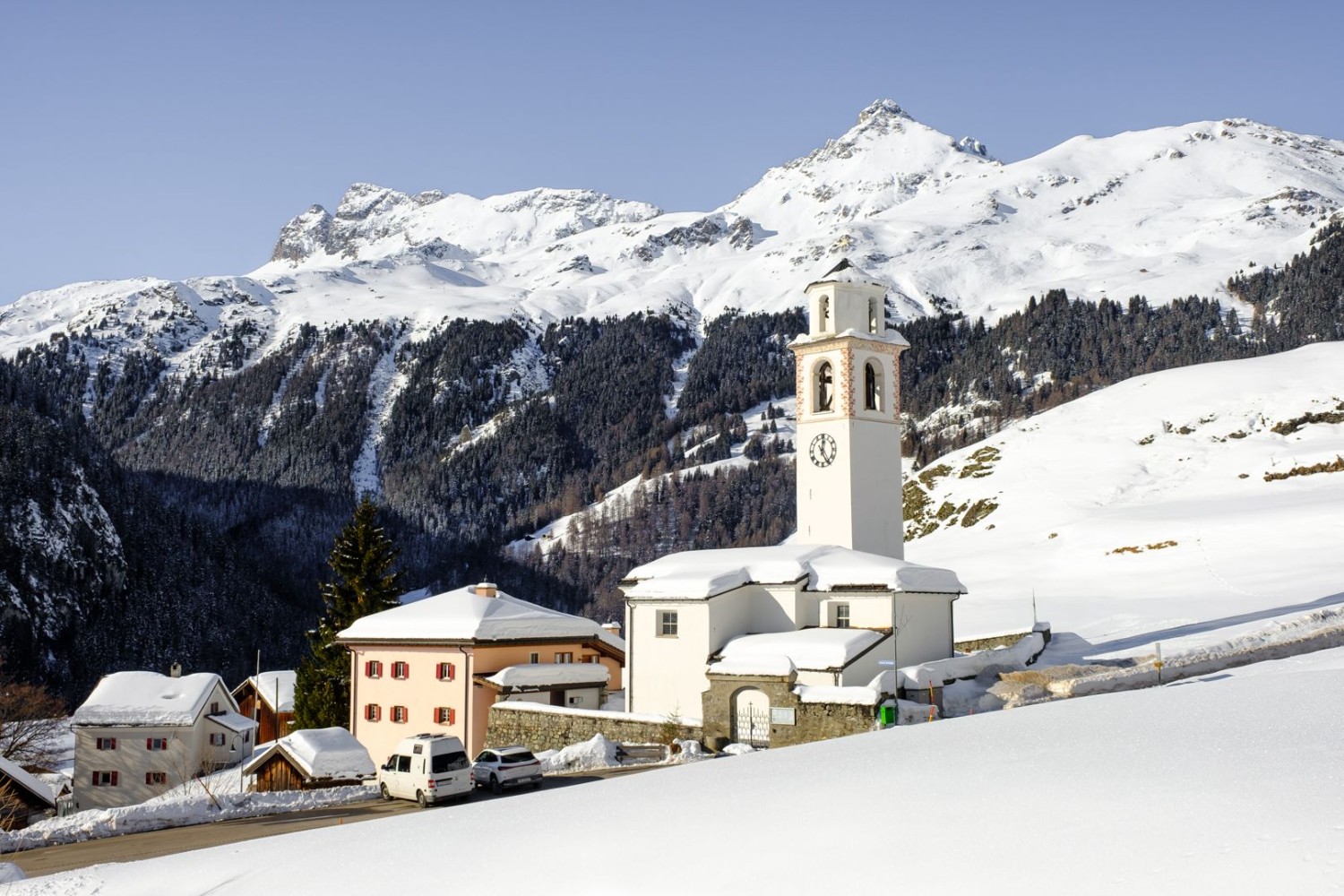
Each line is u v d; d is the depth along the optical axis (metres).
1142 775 23.23
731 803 26.89
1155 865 17.55
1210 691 35.62
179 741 80.50
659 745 49.34
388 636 62.47
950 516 150.38
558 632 63.72
